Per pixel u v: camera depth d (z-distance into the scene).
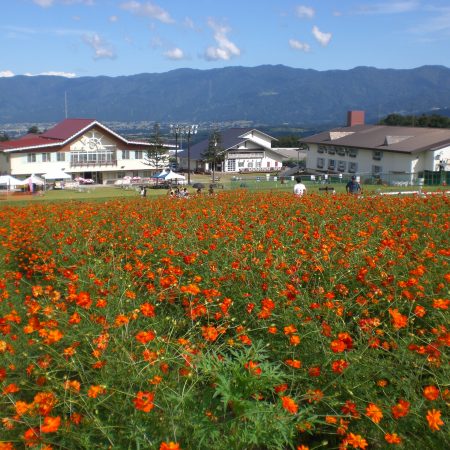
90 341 3.81
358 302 4.54
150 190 50.88
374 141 58.00
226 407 3.18
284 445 3.31
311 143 68.88
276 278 4.93
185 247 6.55
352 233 7.66
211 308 4.83
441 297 4.45
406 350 3.59
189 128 62.06
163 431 2.93
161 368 3.39
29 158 63.28
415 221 8.92
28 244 8.88
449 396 3.08
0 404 3.40
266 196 16.52
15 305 5.68
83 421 3.04
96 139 67.94
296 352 3.93
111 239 8.22
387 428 3.13
